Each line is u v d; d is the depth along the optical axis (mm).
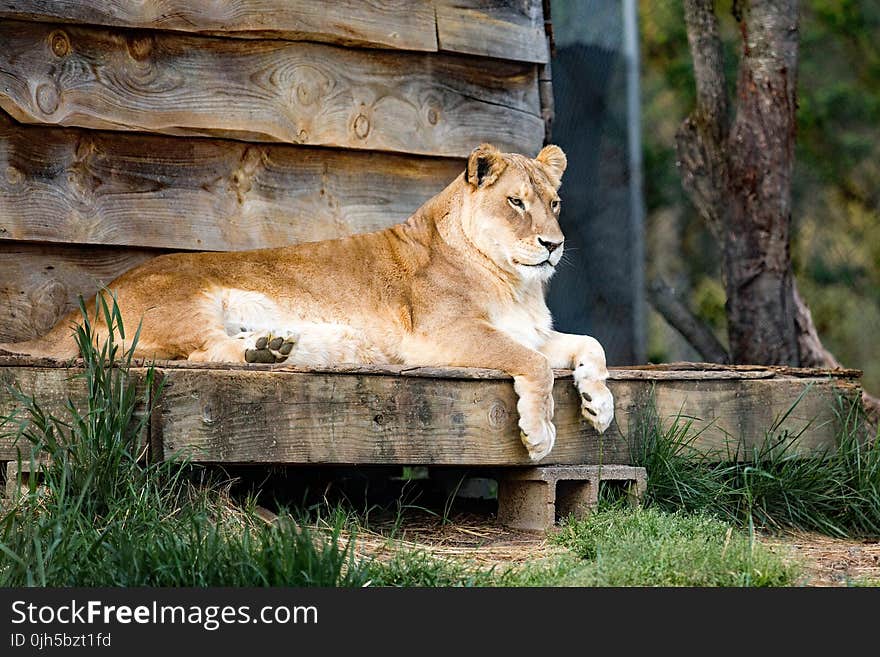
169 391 7629
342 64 10672
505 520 8891
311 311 9258
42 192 9688
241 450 7797
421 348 9172
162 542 6379
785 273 13039
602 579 6492
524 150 11453
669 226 20844
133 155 10047
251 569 6137
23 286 9695
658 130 21031
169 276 9000
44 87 9547
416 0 10867
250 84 10305
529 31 11453
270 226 10469
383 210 10891
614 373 9125
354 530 7684
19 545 6367
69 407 7609
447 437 8367
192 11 9977
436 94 11055
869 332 21703
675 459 9188
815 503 9492
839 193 21547
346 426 8078
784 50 13062
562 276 13648
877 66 21828
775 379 9781
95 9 9633
